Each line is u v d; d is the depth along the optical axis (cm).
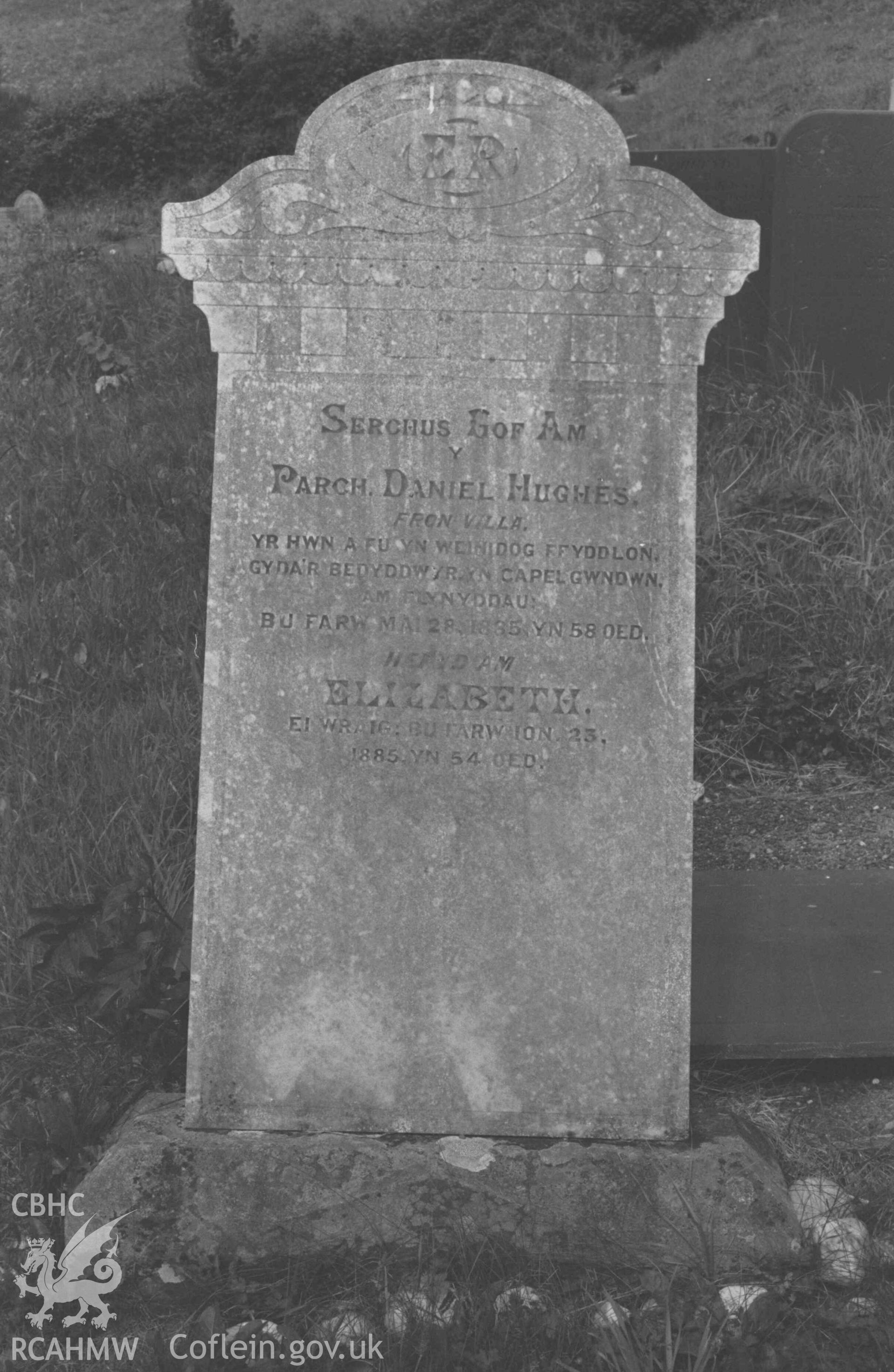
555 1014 285
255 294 278
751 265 274
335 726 284
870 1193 285
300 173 275
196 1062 285
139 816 389
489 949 285
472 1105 285
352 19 2122
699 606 501
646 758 282
